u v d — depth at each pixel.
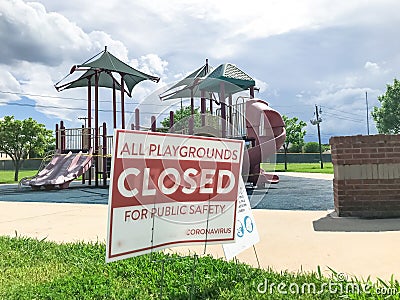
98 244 4.77
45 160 17.58
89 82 17.12
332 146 6.66
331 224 5.64
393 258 3.79
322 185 14.40
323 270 3.55
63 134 17.41
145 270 3.67
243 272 3.49
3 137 23.03
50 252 4.42
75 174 15.29
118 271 3.67
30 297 3.11
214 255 4.25
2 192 14.72
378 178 6.18
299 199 9.67
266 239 4.80
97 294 3.11
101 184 17.86
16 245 4.79
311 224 5.70
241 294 3.00
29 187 17.48
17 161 23.92
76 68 15.21
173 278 3.42
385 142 6.19
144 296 3.05
